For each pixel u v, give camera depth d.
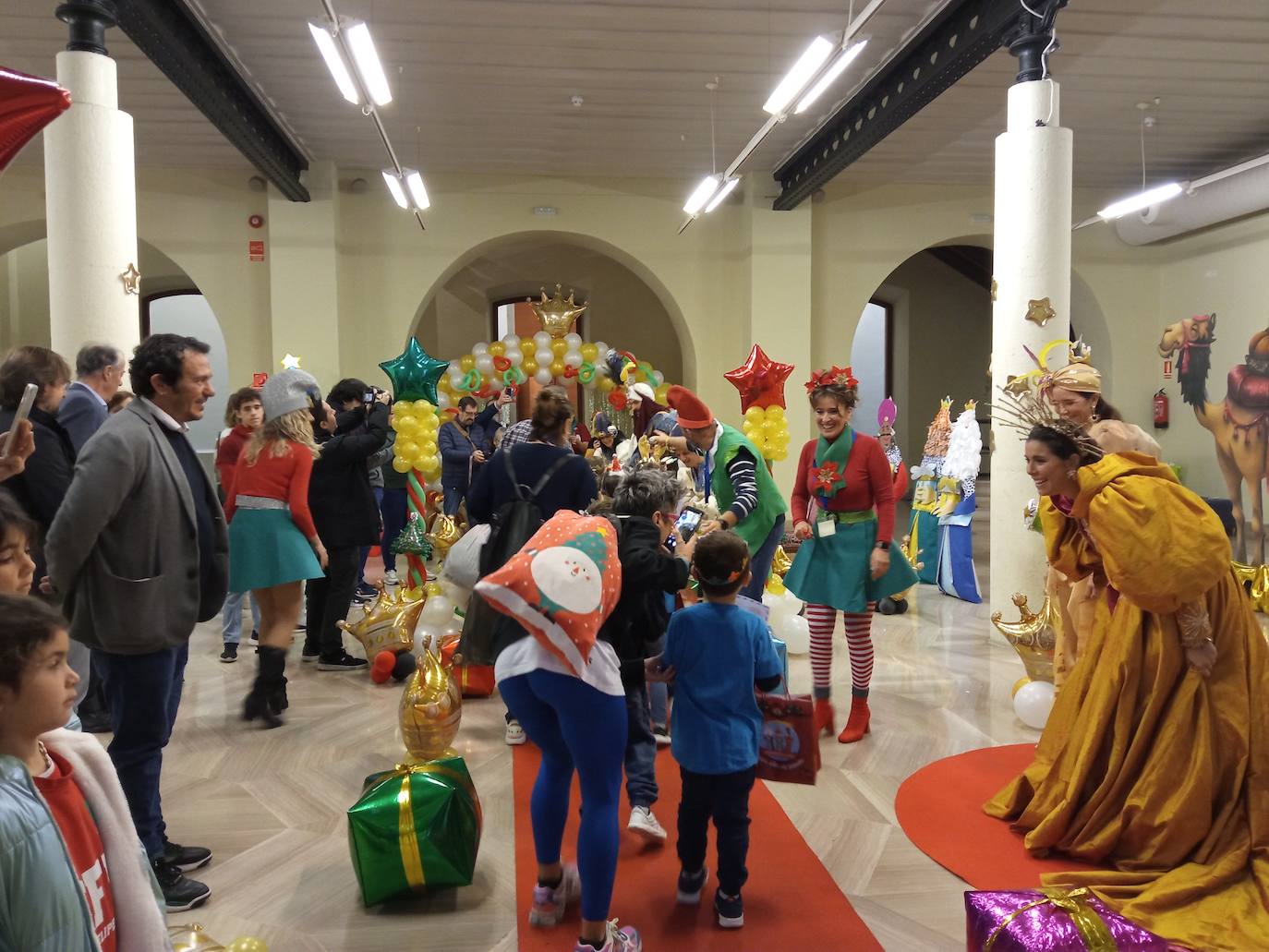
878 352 15.77
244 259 9.84
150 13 5.61
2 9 6.20
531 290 13.53
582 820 2.34
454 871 2.66
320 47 4.93
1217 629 2.68
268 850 3.03
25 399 2.15
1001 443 5.71
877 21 6.48
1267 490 9.41
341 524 5.20
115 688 2.60
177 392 2.66
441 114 8.30
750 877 2.82
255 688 4.29
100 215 4.93
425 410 6.79
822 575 4.04
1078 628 3.49
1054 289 5.57
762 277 10.16
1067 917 2.16
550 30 6.57
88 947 1.22
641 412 7.09
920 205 10.69
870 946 2.43
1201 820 2.62
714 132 8.80
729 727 2.47
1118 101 8.07
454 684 3.77
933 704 4.58
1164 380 10.95
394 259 10.13
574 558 2.30
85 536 2.42
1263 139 9.14
